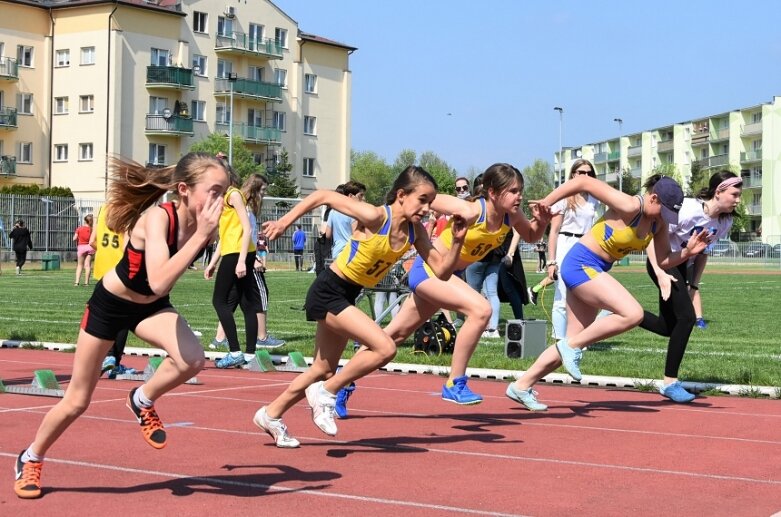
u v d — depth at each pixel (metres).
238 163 60.19
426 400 9.21
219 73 64.19
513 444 7.08
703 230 8.65
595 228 8.42
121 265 5.07
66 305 21.03
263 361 11.34
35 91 59.66
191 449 6.72
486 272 14.59
